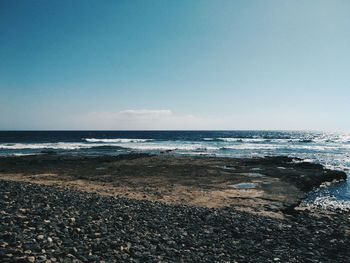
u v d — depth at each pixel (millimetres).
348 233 12641
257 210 16828
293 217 15492
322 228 13359
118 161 38625
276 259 9422
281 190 22250
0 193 12391
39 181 24297
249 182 25141
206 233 11523
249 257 9523
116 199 15344
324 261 9508
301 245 10992
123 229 10453
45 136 125438
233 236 11547
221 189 22219
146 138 116062
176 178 26594
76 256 7566
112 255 8062
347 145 84438
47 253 7344
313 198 21656
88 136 130625
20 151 55281
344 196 22578
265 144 84250
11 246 7375
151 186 22844
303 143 93688
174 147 68562
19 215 9750
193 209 15062
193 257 8961
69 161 38156
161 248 9273
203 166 34625
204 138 117312
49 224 9328
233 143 87125
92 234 9250
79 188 21391
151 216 12766
